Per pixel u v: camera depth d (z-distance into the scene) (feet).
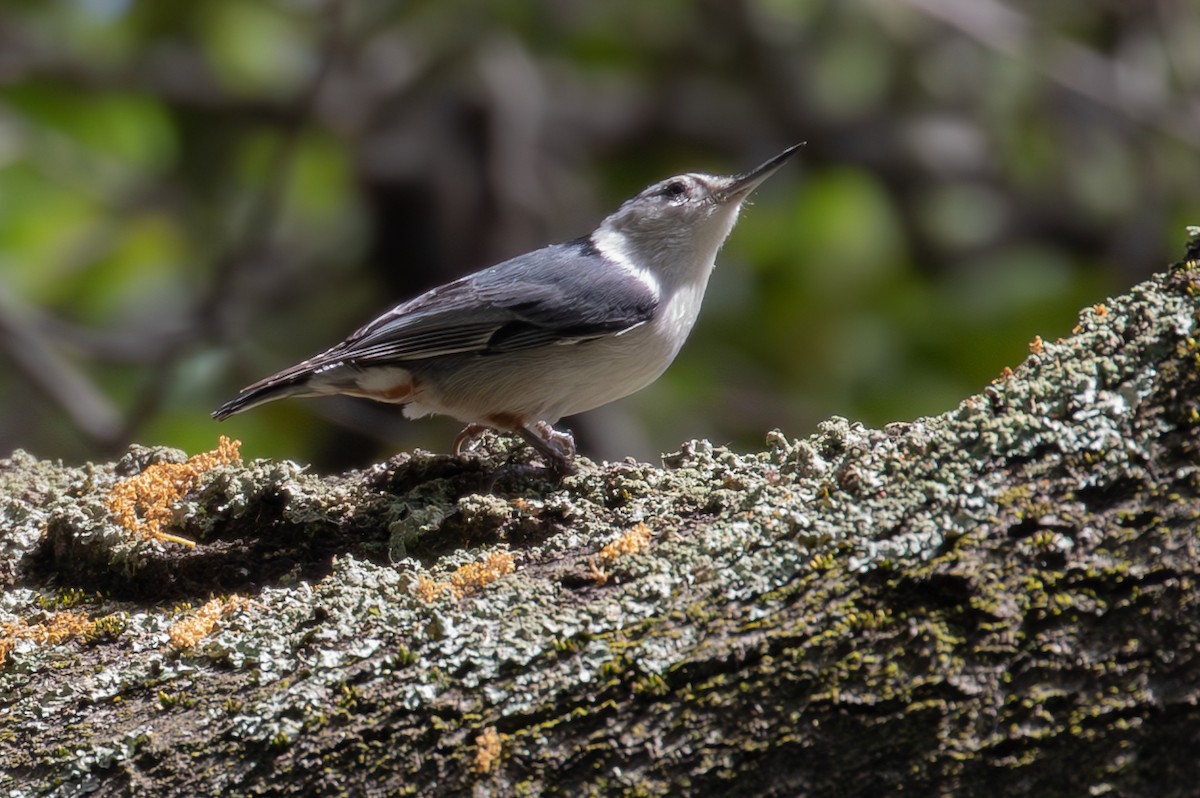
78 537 17.94
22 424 42.57
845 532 13.88
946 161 48.08
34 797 14.32
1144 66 44.86
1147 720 12.41
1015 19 44.37
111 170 47.16
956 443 14.28
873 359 45.09
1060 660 12.69
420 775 13.48
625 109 49.14
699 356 45.60
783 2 46.19
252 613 15.61
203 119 47.70
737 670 13.28
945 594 13.14
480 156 46.68
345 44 41.32
